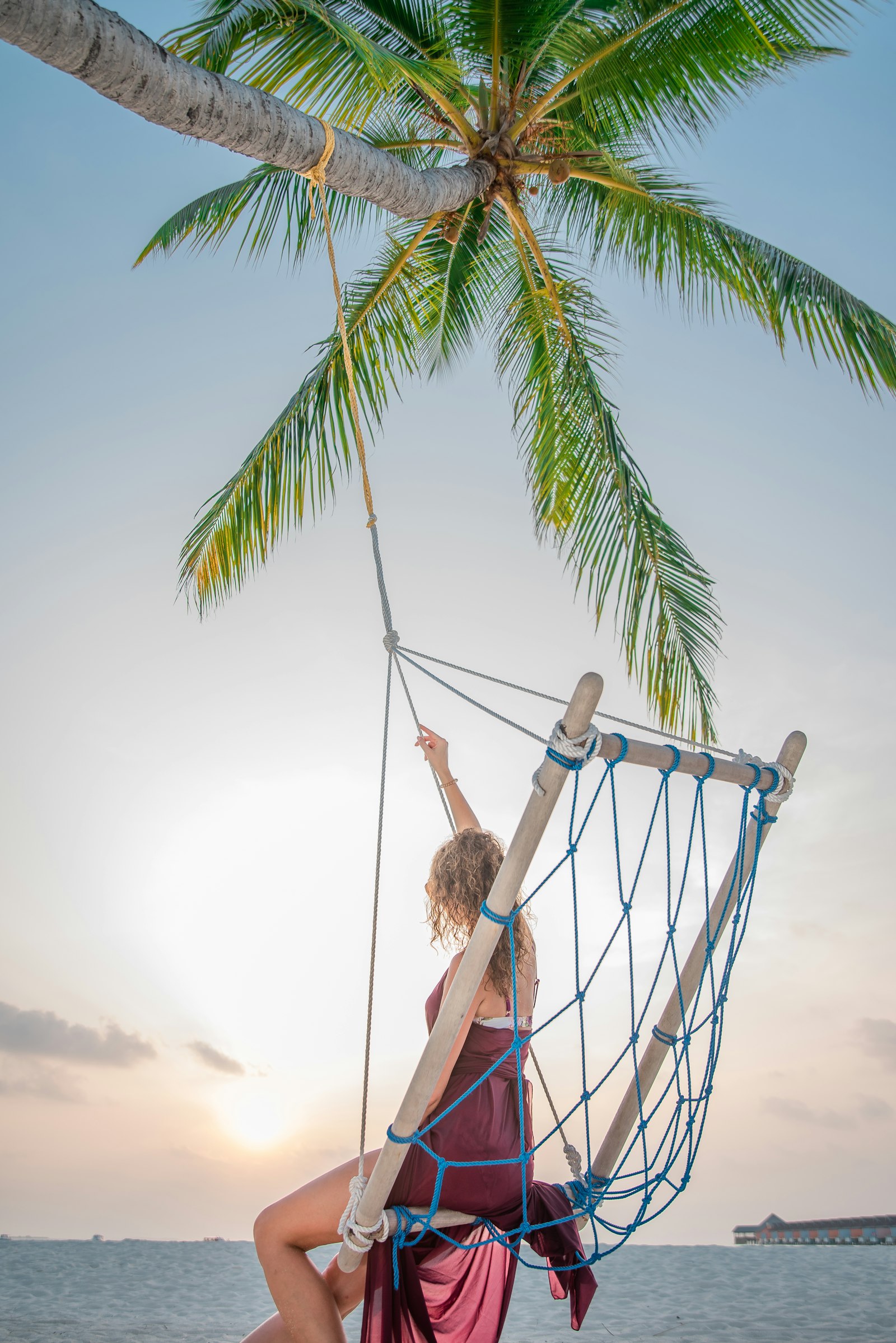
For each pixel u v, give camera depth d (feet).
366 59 15.25
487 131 21.99
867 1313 24.17
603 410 26.21
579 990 7.94
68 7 9.52
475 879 8.11
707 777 8.85
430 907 8.40
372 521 12.20
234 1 14.39
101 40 9.82
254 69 19.21
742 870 9.62
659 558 24.97
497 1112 7.55
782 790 9.66
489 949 6.84
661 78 21.29
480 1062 7.60
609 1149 9.91
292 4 14.37
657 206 26.00
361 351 27.25
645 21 20.49
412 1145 7.39
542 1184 8.77
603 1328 23.03
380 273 27.68
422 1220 7.18
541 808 6.97
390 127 24.20
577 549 25.96
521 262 27.63
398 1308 7.07
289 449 26.61
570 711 7.09
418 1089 6.81
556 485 26.84
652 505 25.71
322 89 20.59
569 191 28.02
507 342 29.14
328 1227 7.51
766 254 24.77
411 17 21.79
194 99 10.93
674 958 9.25
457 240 24.88
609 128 23.32
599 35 20.98
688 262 26.50
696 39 20.53
